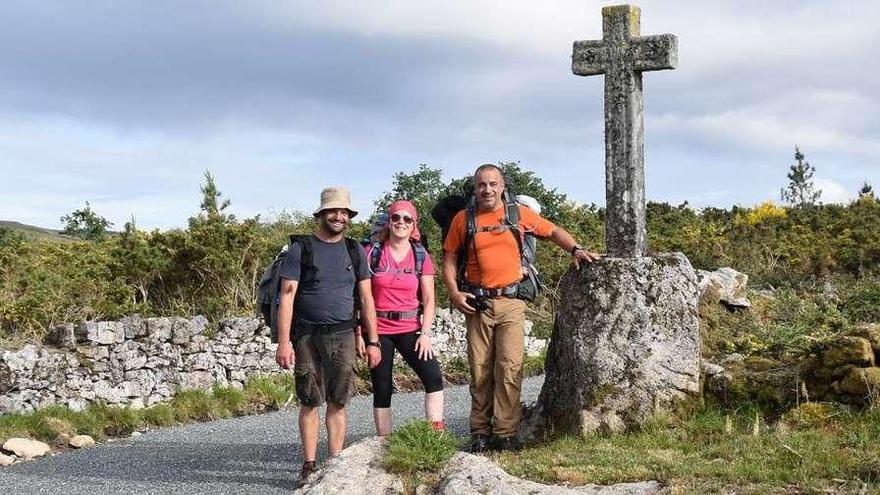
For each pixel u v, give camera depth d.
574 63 8.38
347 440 9.74
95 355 12.13
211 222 17.27
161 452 9.46
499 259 7.63
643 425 7.36
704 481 5.89
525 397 12.73
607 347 7.70
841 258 18.55
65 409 11.27
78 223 29.06
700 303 9.59
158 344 12.91
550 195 25.22
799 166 43.09
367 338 7.33
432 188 25.11
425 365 7.48
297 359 7.20
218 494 7.24
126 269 16.38
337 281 7.18
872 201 27.52
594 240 23.36
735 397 7.54
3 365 11.23
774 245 21.00
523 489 5.89
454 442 6.57
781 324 9.49
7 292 14.80
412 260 7.55
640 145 8.21
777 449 6.36
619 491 5.83
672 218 28.25
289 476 7.83
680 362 7.62
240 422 11.84
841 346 7.24
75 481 8.05
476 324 7.73
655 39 8.09
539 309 20.50
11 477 8.38
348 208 7.17
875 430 6.52
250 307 16.36
